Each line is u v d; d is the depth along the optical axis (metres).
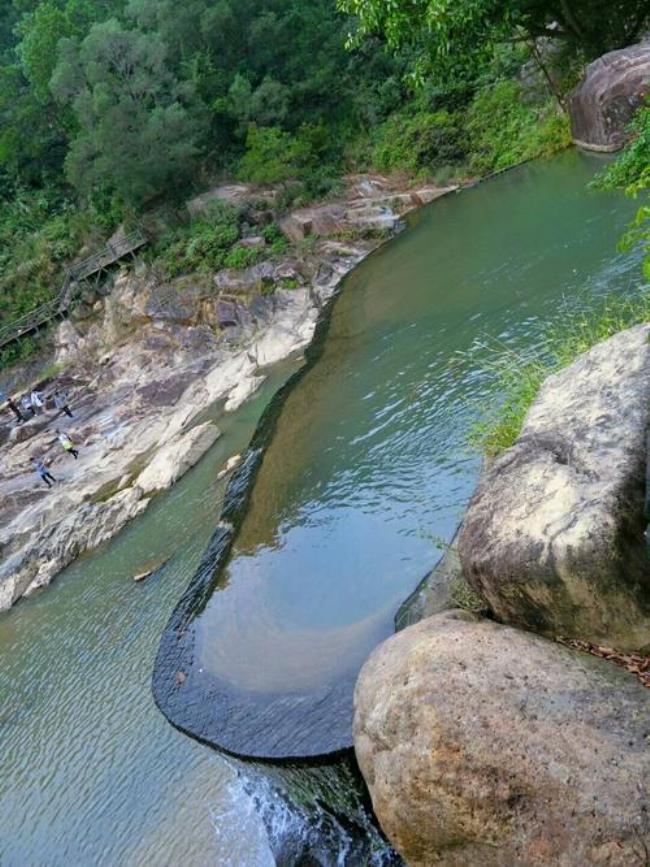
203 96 32.38
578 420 6.09
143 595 13.62
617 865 3.79
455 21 16.23
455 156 28.28
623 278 12.66
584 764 4.11
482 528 5.79
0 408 28.41
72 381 28.23
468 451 9.94
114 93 29.48
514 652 4.91
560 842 3.97
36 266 32.75
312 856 7.30
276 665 8.13
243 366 22.50
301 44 33.16
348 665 7.48
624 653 4.97
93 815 9.45
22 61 36.06
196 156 31.22
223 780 9.02
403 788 4.50
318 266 24.61
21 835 9.70
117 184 29.77
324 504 10.81
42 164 36.47
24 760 10.98
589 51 21.00
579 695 4.51
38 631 14.38
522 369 10.48
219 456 17.75
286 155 29.25
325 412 13.75
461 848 4.34
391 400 12.97
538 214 18.48
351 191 28.83
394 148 29.77
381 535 9.40
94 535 16.84
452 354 13.48
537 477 5.79
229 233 26.89
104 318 29.55
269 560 10.15
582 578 4.98
